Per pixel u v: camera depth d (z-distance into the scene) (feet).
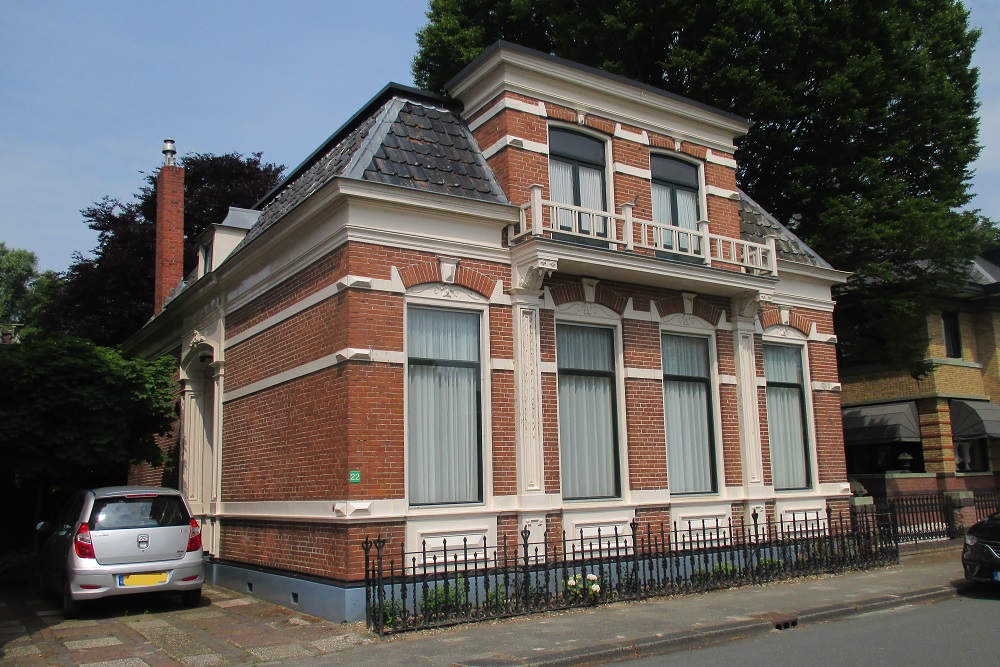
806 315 50.16
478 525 34.19
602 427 39.65
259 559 38.73
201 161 93.61
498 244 37.06
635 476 39.47
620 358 40.27
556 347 38.50
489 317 36.22
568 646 26.30
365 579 30.27
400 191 33.99
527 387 36.11
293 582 34.83
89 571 32.96
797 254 51.08
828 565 42.52
